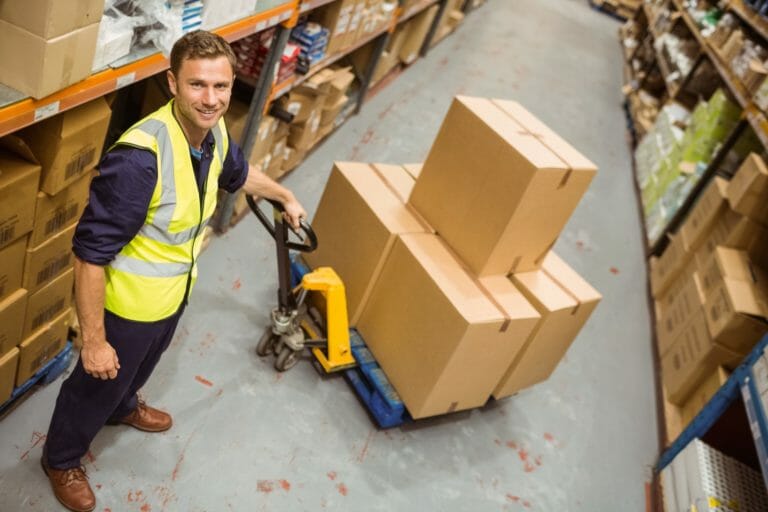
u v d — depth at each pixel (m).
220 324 3.20
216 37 1.60
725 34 6.23
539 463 3.33
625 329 4.74
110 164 1.56
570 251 5.41
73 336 2.64
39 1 1.50
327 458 2.83
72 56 1.66
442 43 9.10
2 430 2.35
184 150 1.69
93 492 2.29
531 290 3.04
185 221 1.78
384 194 3.22
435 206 3.09
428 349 2.81
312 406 3.03
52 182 1.94
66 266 2.28
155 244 1.77
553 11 13.90
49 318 2.33
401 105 6.63
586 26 13.78
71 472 2.21
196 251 1.92
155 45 2.13
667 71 8.14
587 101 9.27
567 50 11.39
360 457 2.91
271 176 4.25
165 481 2.45
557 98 8.85
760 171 4.02
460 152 2.93
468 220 2.93
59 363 2.54
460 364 2.79
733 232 4.23
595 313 4.77
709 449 3.26
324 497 2.67
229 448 2.67
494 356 2.93
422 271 2.84
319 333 3.33
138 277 1.78
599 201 6.46
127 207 1.59
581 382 4.03
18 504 2.16
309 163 4.91
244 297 3.44
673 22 8.84
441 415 3.33
